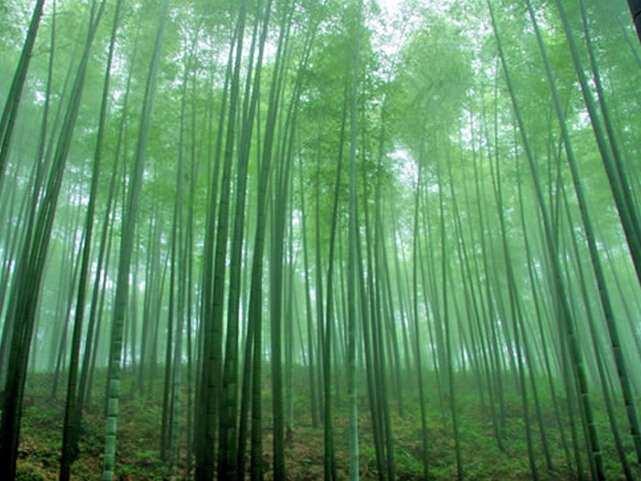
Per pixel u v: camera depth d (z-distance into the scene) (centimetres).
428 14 795
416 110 855
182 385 1052
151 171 1020
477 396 1162
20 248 888
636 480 722
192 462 695
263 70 863
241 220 537
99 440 707
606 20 748
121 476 609
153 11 743
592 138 976
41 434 682
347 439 852
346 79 698
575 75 778
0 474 466
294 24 718
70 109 590
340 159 670
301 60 710
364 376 1241
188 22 776
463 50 880
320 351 1058
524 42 851
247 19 726
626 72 830
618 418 1009
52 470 582
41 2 525
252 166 1023
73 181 1188
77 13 824
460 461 730
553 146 831
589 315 794
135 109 869
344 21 721
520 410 1042
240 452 514
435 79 855
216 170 629
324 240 1069
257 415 519
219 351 472
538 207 1141
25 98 991
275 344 611
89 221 545
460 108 943
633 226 525
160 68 784
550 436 918
